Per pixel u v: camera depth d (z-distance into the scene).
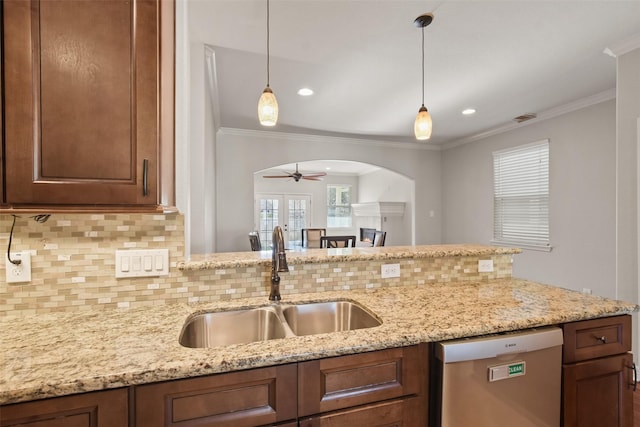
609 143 3.40
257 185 8.82
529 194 4.34
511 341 1.15
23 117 0.96
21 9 0.95
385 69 2.86
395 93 3.44
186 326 1.21
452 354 1.08
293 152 5.25
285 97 3.57
